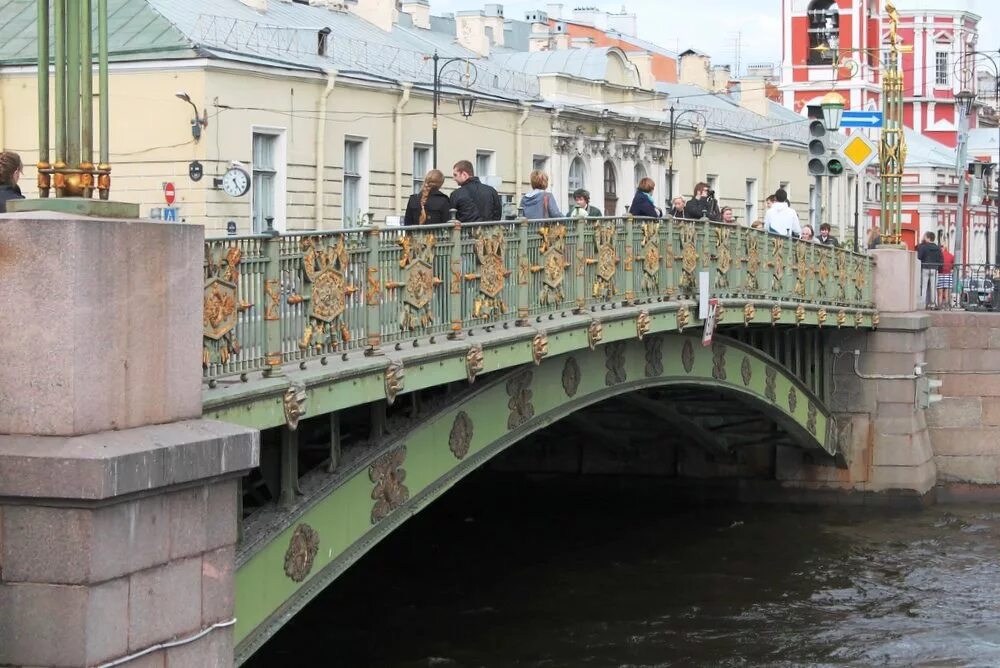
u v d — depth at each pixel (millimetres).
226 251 9539
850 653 19625
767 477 29891
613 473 30453
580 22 62906
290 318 10453
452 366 12797
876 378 29344
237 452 8438
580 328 15812
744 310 21391
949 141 76688
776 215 25406
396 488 13297
